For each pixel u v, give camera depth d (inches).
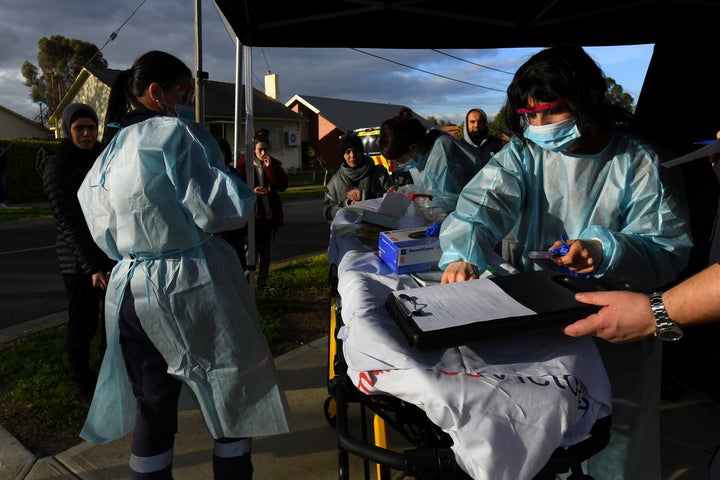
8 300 218.7
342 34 152.0
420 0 133.0
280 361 144.3
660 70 121.9
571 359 48.2
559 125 61.7
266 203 208.2
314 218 491.8
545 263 73.1
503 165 72.3
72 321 115.4
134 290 70.3
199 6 147.3
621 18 142.5
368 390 49.6
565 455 45.3
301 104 1382.9
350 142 170.9
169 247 70.3
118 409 78.8
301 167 1228.5
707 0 113.0
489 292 52.6
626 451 73.6
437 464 44.3
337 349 71.4
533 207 72.8
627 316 46.0
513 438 41.9
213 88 1111.0
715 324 125.6
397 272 72.2
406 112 145.5
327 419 108.2
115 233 72.9
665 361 130.0
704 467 97.5
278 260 299.4
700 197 117.3
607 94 67.2
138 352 73.0
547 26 153.3
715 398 120.6
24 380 130.7
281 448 104.0
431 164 125.3
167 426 74.1
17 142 678.5
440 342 44.4
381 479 68.9
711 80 114.6
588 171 68.2
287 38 147.9
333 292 91.9
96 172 73.0
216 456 79.2
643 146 67.1
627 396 72.5
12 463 97.9
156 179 68.2
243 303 76.3
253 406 76.1
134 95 79.1
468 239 66.7
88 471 95.4
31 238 385.1
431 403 43.4
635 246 63.2
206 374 72.9
